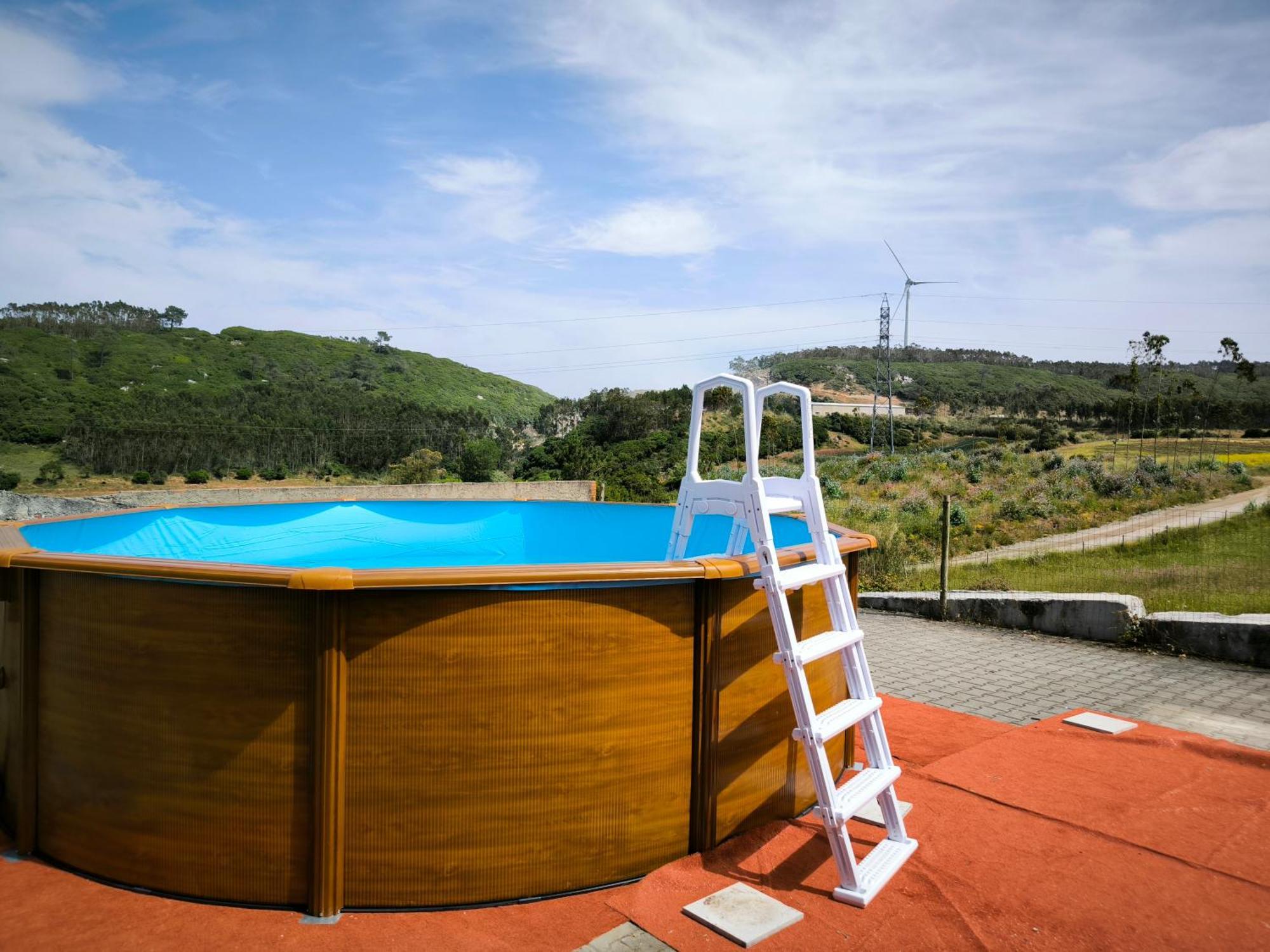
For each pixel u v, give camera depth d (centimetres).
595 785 325
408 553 704
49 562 330
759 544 344
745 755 371
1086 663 744
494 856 311
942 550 952
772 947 285
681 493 405
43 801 347
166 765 313
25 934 285
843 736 466
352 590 293
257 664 303
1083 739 526
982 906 317
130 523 598
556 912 308
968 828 393
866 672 379
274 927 292
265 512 705
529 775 313
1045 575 1240
